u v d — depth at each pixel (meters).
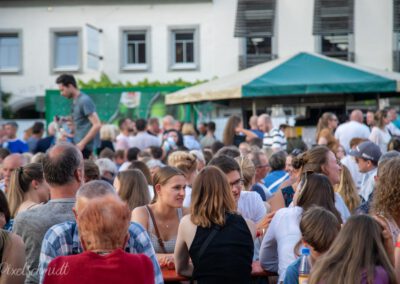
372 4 34.84
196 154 11.08
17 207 7.24
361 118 15.20
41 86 37.12
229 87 18.12
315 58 18.53
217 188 6.46
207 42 36.06
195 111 27.61
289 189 8.71
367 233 4.67
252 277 7.02
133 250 5.23
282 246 6.57
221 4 35.88
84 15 36.91
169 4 36.41
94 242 4.71
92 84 34.62
